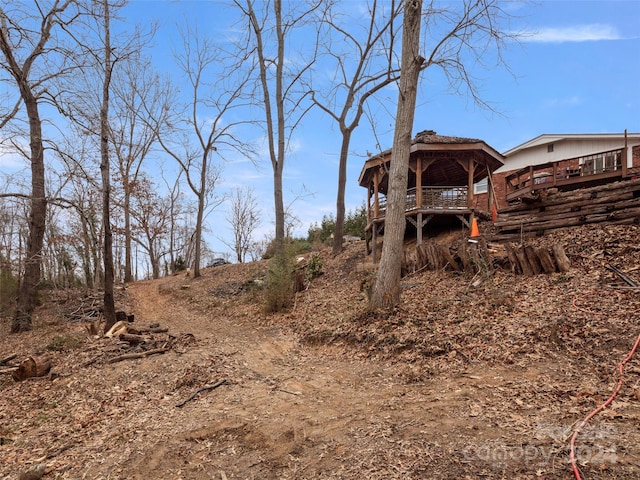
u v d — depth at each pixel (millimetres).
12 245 17781
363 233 22000
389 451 3230
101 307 15094
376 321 7418
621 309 5320
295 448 3572
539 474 2619
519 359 4902
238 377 6133
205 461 3594
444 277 9445
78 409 5508
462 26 8141
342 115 16656
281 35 15328
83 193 16375
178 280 22578
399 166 8055
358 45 15336
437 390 4543
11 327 12461
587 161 14242
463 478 2707
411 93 8086
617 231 7809
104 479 3520
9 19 10227
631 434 2930
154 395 5738
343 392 5027
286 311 10953
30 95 11969
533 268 7652
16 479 3707
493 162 14461
